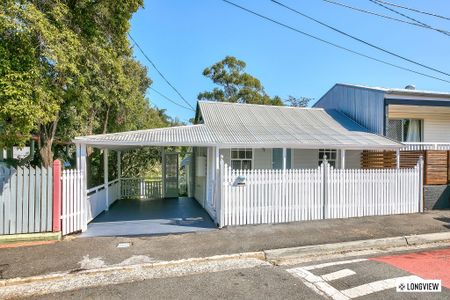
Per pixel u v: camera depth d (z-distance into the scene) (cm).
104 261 581
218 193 850
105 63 959
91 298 438
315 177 898
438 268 534
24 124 651
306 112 1466
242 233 755
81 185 812
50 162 1069
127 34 1095
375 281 477
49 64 737
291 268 551
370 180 949
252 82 3062
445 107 1355
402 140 1508
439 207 1034
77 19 910
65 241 707
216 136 998
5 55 630
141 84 2098
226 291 454
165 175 1548
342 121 1365
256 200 852
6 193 704
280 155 1291
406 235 736
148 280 502
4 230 703
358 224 835
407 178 988
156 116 2234
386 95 1209
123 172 1794
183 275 522
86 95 967
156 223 899
